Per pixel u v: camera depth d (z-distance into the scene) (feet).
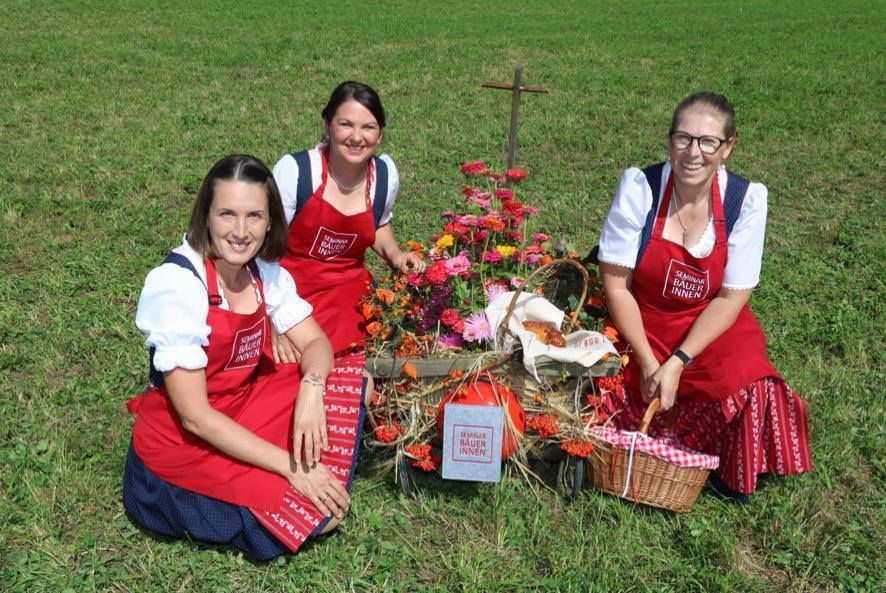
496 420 10.92
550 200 25.21
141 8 68.39
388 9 75.51
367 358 11.69
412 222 22.82
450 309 11.96
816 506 11.96
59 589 10.25
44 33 55.31
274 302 11.41
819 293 18.71
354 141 12.75
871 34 65.16
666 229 11.68
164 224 22.47
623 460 11.31
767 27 69.72
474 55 53.16
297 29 61.67
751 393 11.40
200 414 10.17
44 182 25.86
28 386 14.61
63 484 11.88
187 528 10.64
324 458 10.93
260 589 10.30
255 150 30.14
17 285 18.56
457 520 11.60
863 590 10.49
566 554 10.89
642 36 63.82
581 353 11.00
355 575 10.57
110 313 17.38
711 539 11.12
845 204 25.34
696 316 12.19
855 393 14.67
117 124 33.50
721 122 10.91
